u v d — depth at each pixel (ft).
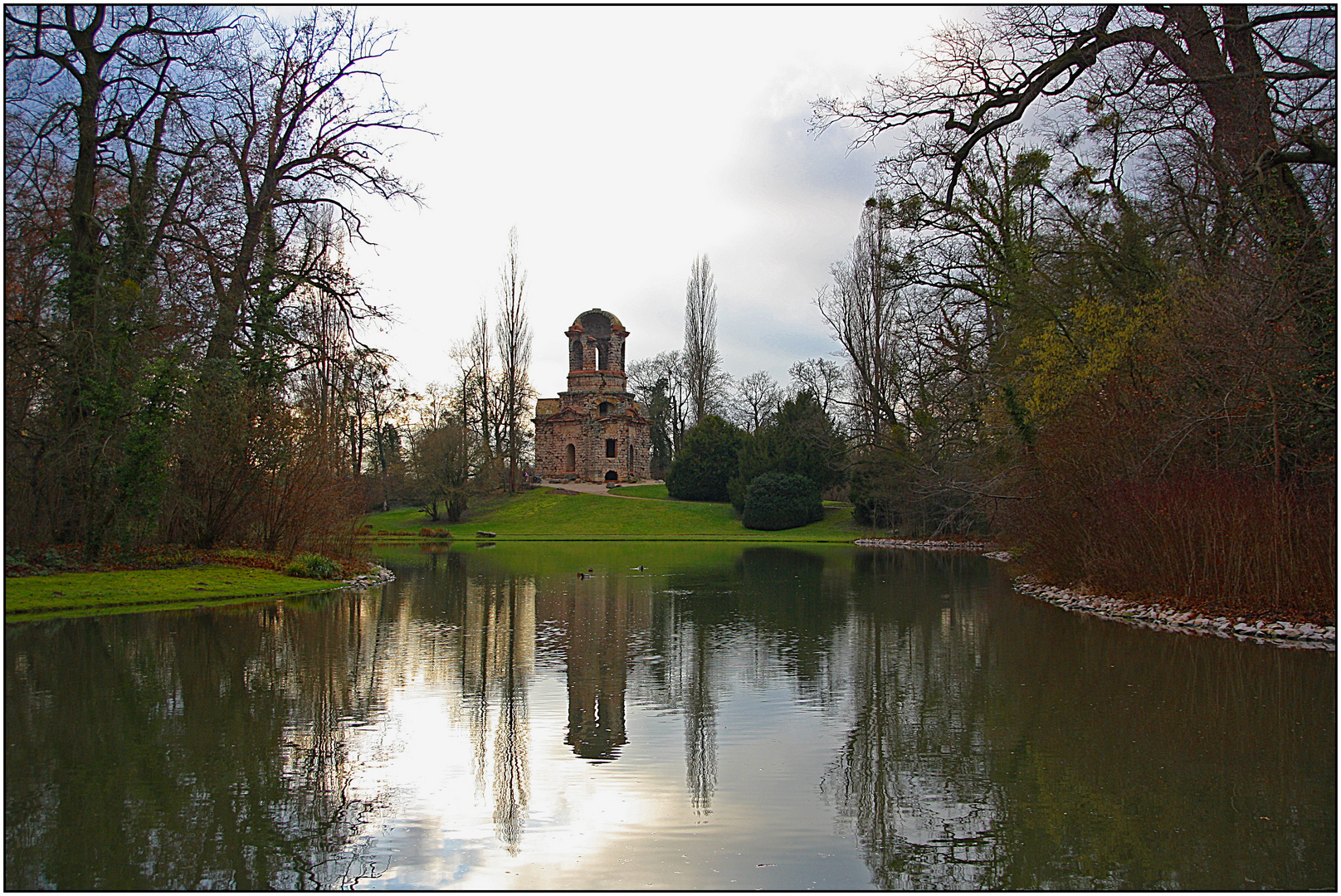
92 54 68.69
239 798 26.00
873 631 55.98
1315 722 33.45
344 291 91.50
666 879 21.01
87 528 69.92
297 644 50.37
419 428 208.64
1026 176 85.97
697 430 236.43
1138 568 61.21
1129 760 29.40
